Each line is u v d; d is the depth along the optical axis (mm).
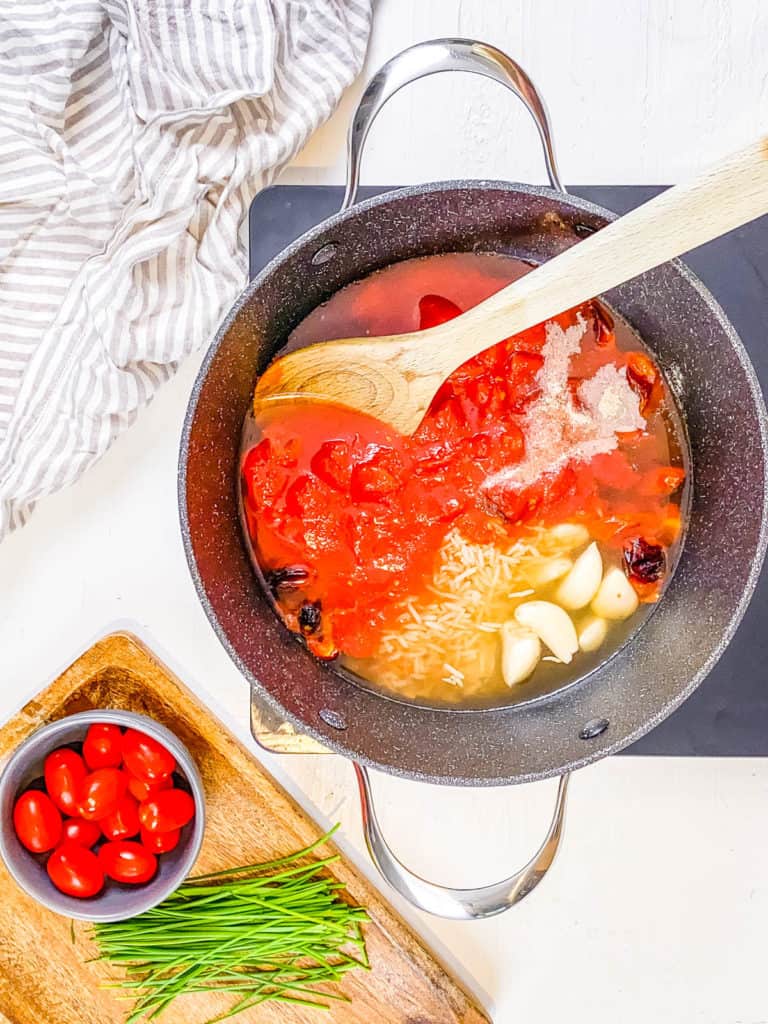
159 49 588
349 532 549
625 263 464
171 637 633
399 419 542
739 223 445
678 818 636
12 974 620
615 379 560
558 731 568
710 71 630
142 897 589
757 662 607
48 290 612
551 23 630
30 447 605
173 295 603
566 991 639
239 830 620
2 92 593
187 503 515
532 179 628
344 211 517
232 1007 626
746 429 528
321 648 566
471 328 504
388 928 615
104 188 605
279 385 546
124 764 609
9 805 588
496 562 558
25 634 637
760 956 637
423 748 564
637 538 566
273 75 592
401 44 628
